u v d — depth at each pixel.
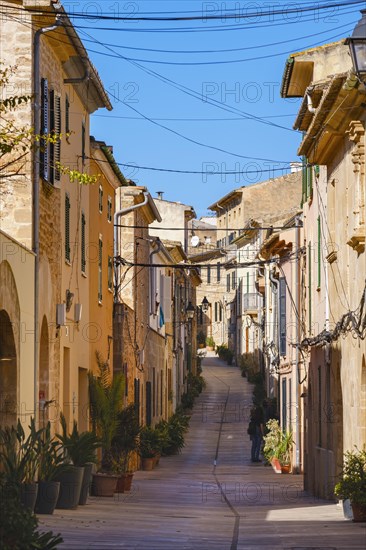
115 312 38.06
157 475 40.22
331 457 29.75
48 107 24.80
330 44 31.64
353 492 21.86
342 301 27.89
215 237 120.12
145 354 48.06
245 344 96.56
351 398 26.23
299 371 41.75
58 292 26.42
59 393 26.44
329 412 30.36
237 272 102.00
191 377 78.25
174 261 61.47
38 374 24.25
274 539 18.94
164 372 58.91
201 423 65.38
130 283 43.44
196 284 92.50
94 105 31.56
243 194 93.81
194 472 42.28
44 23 23.88
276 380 54.28
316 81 28.70
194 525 21.83
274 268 49.62
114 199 38.25
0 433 20.30
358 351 24.91
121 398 30.95
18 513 14.57
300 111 29.30
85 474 24.98
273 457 43.97
